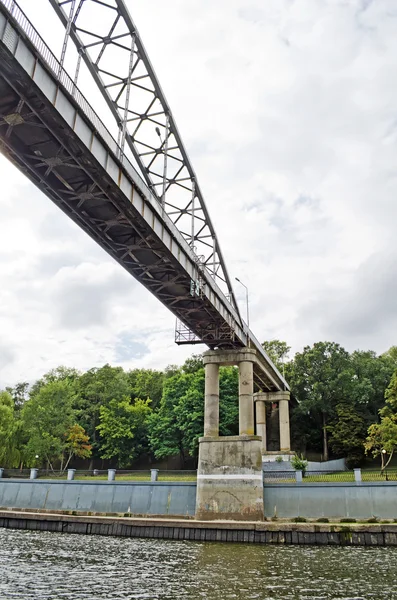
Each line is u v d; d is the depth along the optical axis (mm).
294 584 16766
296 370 76688
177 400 68875
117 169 24234
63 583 16578
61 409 66188
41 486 42031
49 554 23266
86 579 17406
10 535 31219
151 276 33906
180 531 31734
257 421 65875
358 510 33625
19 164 22766
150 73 32156
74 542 28266
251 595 15008
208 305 38344
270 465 55875
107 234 28875
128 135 34375
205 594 15109
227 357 43531
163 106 34531
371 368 77875
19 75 18016
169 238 30516
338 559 22547
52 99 19359
